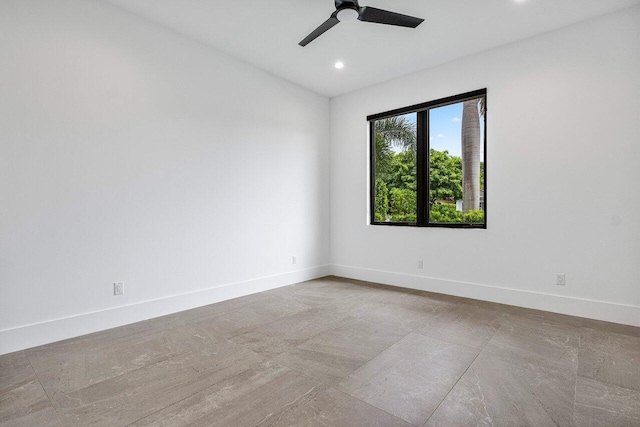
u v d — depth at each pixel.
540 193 3.25
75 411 1.66
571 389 1.85
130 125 2.95
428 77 4.02
